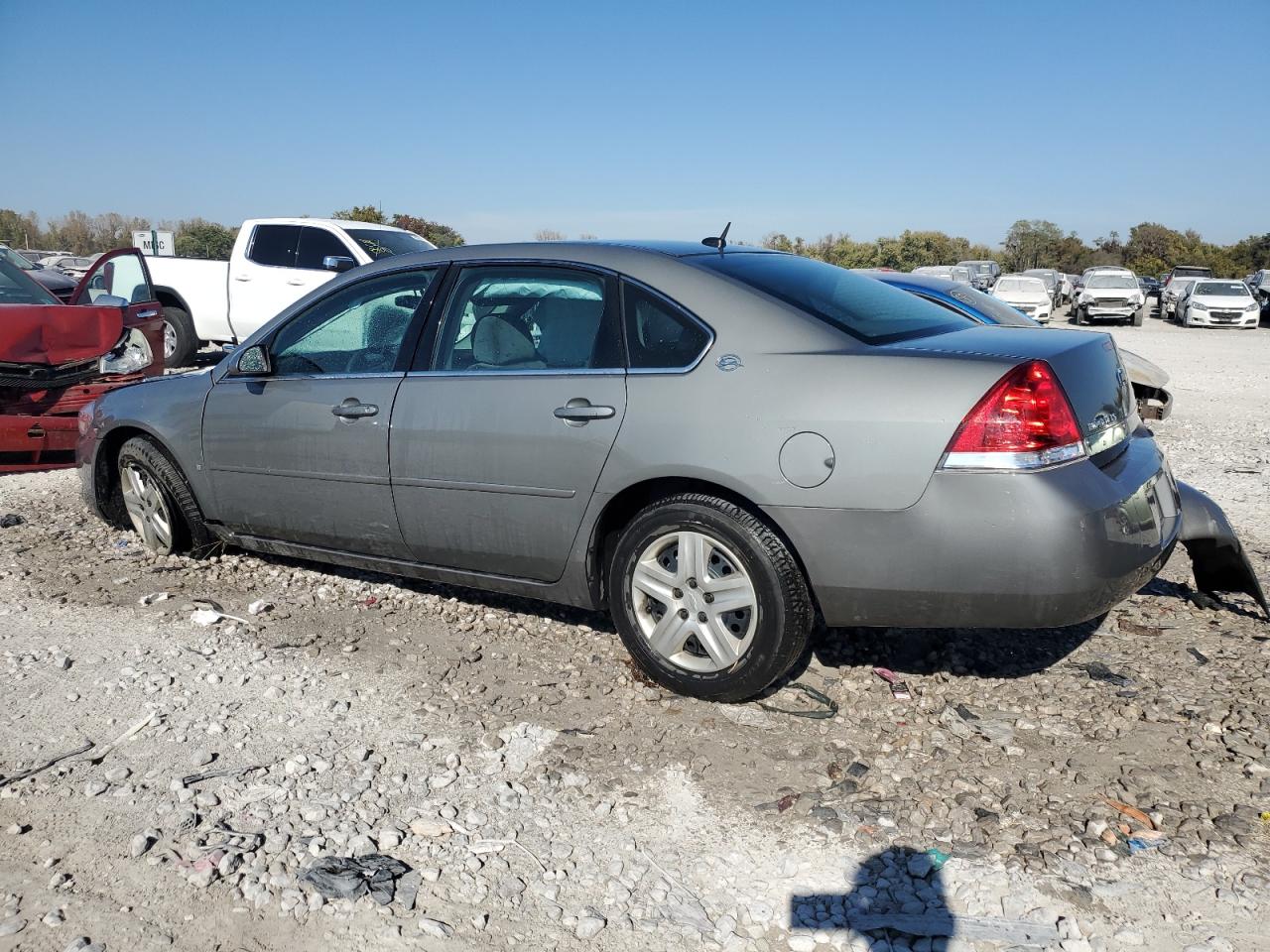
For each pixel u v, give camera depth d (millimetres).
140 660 4129
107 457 5637
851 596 3359
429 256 4391
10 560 5434
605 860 2807
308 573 5207
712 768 3260
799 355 3438
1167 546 3564
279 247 13336
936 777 3168
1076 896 2607
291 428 4578
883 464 3238
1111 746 3338
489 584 4215
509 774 3248
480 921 2559
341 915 2578
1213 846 2797
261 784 3189
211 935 2510
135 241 15930
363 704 3736
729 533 3477
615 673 3963
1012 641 4191
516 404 3906
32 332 7496
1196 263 83562
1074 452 3211
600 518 3783
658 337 3697
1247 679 3795
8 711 3695
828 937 2492
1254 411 11820
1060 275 43562
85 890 2682
